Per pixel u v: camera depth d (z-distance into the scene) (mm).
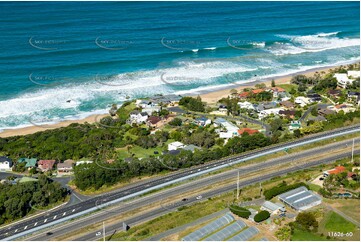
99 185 138750
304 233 114562
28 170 151500
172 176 145125
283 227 116438
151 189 136250
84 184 137750
